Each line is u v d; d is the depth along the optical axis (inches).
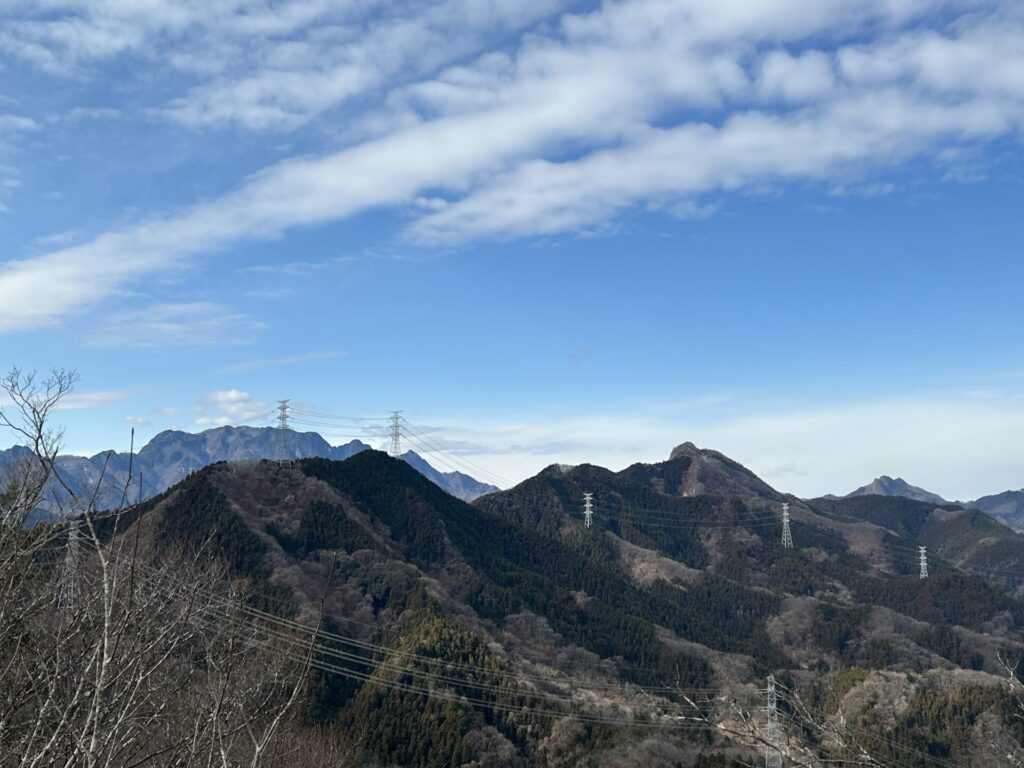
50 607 297.4
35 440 282.4
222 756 299.9
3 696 277.9
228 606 369.1
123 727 298.2
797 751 322.7
